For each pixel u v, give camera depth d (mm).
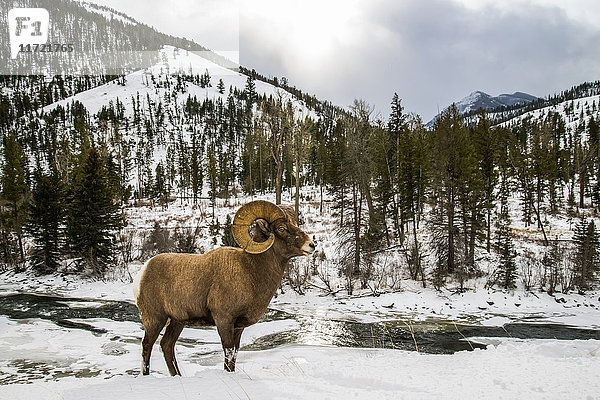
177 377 5309
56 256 31250
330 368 5668
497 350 6441
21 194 36438
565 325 19781
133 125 145500
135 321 17219
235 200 69000
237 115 150000
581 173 59938
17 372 9195
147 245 34812
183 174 90812
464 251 29844
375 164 32375
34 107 158500
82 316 18359
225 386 4566
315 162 81000
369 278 27172
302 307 22531
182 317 6016
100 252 29359
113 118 136500
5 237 34531
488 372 4734
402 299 24109
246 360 10414
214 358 10883
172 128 148125
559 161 64750
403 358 6340
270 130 37281
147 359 6160
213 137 138250
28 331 14609
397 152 34344
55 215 31047
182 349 12312
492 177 37750
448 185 30281
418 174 31484
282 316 20422
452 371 4945
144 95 182750
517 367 4914
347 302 23562
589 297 25203
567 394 3670
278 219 5887
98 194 30109
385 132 37188
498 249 31828
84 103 171000
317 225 44375
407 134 34219
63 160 53344
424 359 6074
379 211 33594
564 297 25156
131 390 4668
